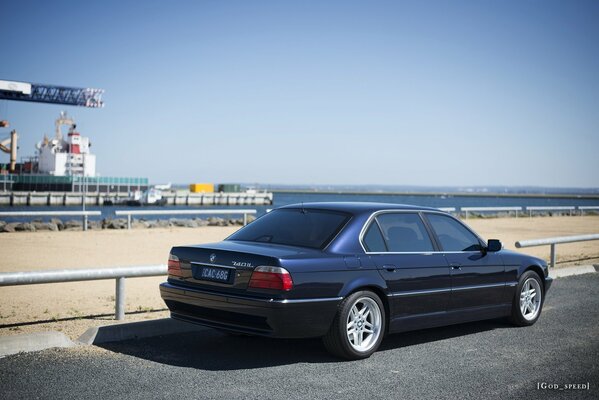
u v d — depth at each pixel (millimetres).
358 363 5828
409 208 6855
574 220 38938
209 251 5887
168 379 5145
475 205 147625
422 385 5180
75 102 127438
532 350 6461
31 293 9609
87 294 9602
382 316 6113
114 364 5543
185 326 6961
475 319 7152
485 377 5453
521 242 12961
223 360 5797
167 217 66125
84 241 19141
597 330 7488
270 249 5809
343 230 6109
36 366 5410
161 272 7738
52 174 126562
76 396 4656
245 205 132250
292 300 5445
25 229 25828
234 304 5562
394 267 6211
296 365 5691
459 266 6855
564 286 11094
